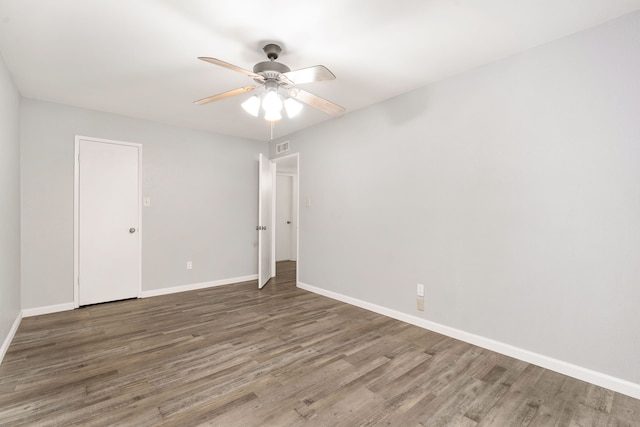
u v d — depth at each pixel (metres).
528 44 2.20
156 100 3.26
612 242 1.92
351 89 2.98
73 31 2.02
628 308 1.87
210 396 1.84
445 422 1.63
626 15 1.86
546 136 2.17
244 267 4.88
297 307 3.53
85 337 2.68
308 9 1.82
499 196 2.41
